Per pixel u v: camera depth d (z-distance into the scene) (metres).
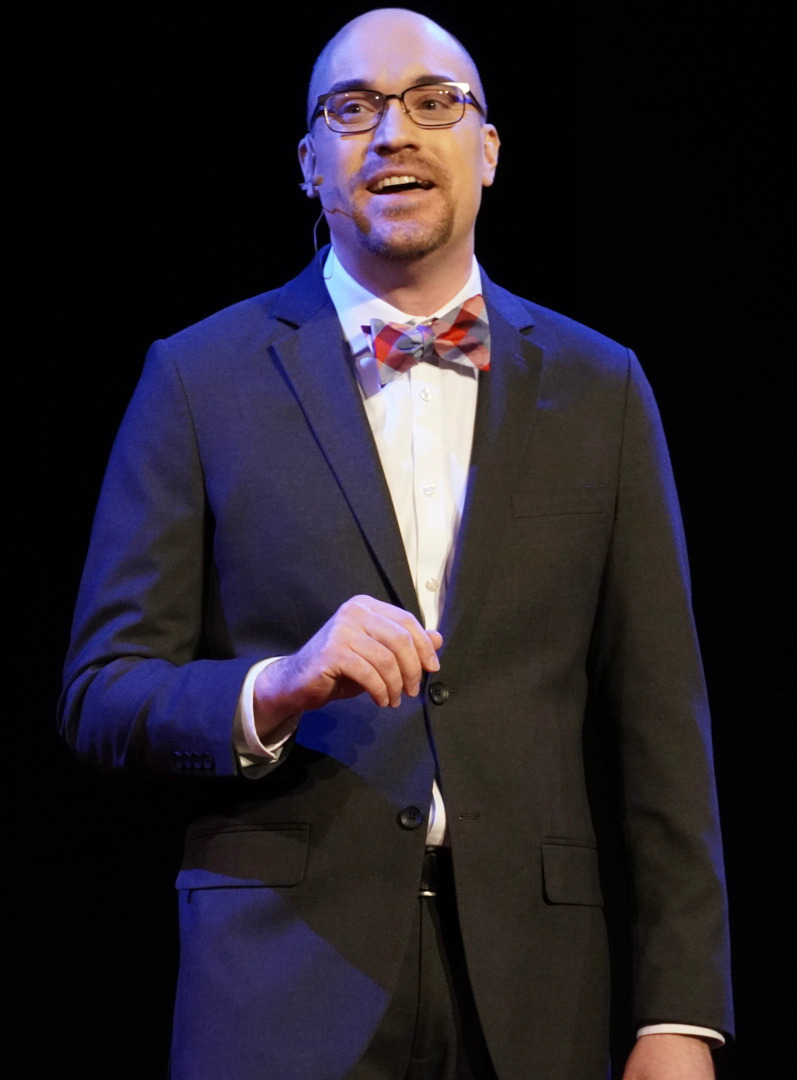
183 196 11.68
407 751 6.34
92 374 11.61
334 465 6.61
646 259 11.59
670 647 6.81
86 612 6.70
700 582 11.44
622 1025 6.88
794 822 11.23
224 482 6.66
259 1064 5.97
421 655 5.85
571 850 6.45
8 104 11.57
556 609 6.62
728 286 11.54
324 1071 5.95
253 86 11.73
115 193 11.64
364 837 6.23
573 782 6.58
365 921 6.13
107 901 11.33
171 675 6.35
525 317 7.31
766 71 11.59
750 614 11.40
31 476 11.56
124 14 11.69
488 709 6.42
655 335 11.55
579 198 11.64
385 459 6.84
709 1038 6.42
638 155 11.65
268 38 11.73
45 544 11.55
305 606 6.48
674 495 7.10
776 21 11.59
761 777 11.31
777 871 11.23
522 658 6.56
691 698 6.80
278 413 6.77
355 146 7.03
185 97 11.70
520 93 11.82
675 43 11.69
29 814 11.36
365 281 7.19
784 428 11.45
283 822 6.32
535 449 6.82
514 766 6.39
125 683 6.39
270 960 6.11
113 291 11.62
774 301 11.48
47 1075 11.08
